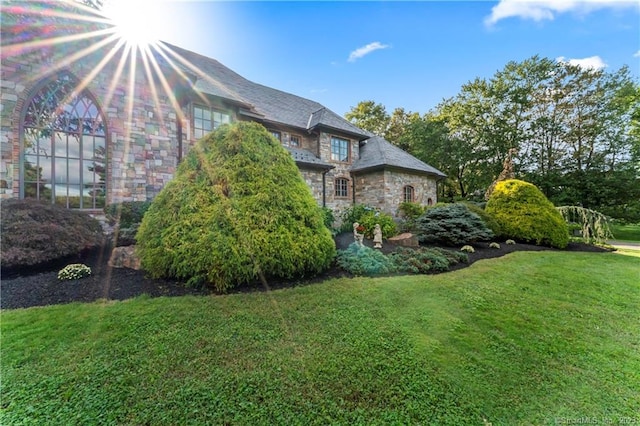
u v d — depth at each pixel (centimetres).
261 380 258
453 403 241
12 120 714
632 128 2114
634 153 2077
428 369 285
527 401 248
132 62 905
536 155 2481
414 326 374
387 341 332
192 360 283
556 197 2236
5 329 329
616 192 2028
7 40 711
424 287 522
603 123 2161
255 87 1603
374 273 596
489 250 908
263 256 482
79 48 805
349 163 1653
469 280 581
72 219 668
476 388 261
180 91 1027
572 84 2252
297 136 1522
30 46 737
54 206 671
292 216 541
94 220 739
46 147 766
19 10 717
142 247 516
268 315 383
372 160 1578
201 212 495
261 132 596
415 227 1052
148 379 254
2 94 704
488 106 2594
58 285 472
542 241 1077
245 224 489
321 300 438
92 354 288
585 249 1075
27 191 736
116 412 218
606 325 402
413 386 258
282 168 575
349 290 485
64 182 790
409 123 3020
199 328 343
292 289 476
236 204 504
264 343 318
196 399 233
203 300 420
